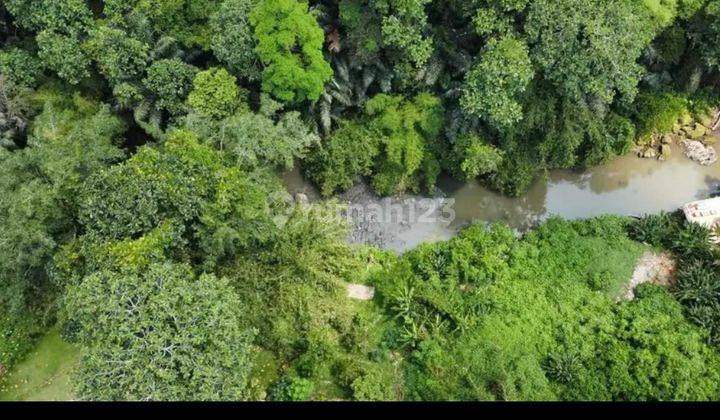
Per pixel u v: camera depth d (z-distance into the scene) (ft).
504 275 68.54
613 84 65.92
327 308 63.93
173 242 55.72
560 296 67.10
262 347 63.41
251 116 65.57
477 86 65.62
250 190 60.29
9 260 57.00
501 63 63.16
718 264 66.64
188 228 58.85
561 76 65.67
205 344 52.11
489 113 65.67
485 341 63.62
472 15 66.80
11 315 62.08
